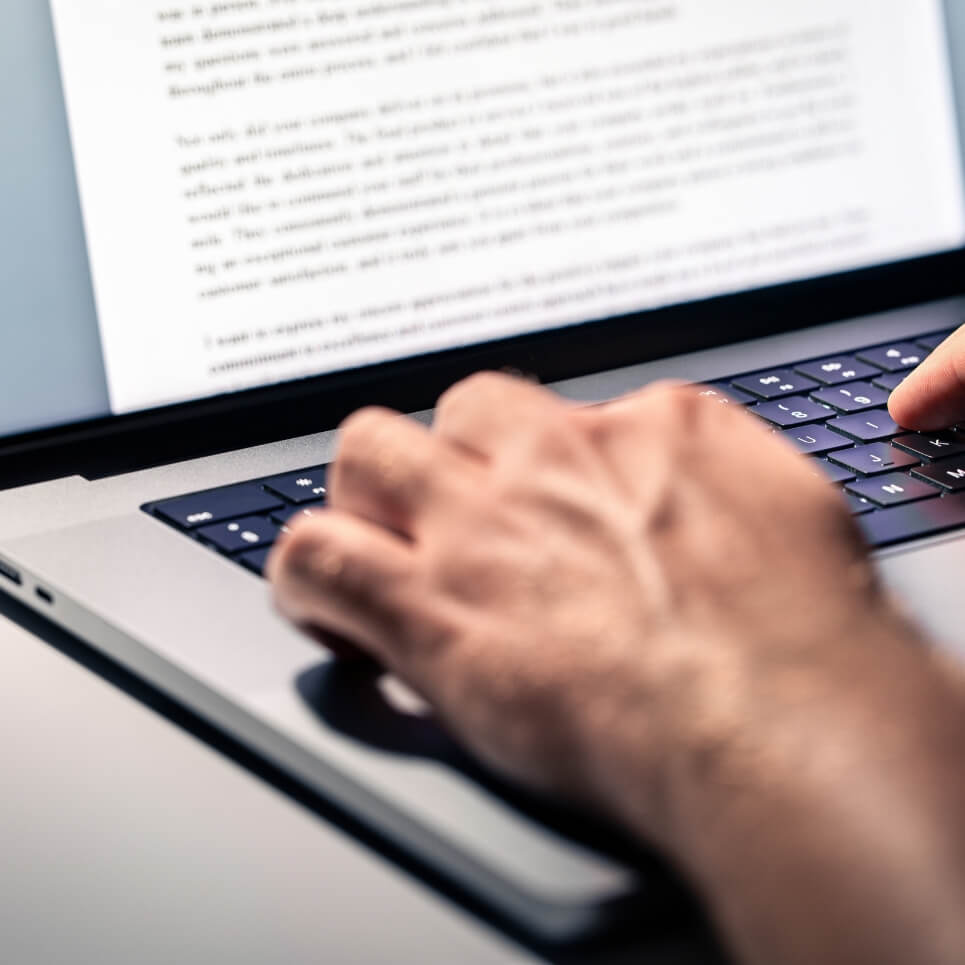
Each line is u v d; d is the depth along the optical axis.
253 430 0.61
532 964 0.32
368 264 0.63
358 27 0.63
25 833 0.38
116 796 0.40
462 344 0.65
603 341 0.67
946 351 0.58
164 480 0.57
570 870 0.31
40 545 0.51
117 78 0.59
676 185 0.69
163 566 0.49
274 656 0.42
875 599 0.35
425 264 0.64
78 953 0.34
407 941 0.33
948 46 0.75
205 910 0.35
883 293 0.74
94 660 0.47
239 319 0.61
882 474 0.55
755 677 0.31
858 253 0.73
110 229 0.59
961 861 0.28
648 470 0.37
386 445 0.39
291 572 0.38
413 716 0.38
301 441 0.61
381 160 0.63
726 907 0.30
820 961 0.28
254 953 0.33
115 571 0.48
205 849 0.37
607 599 0.34
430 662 0.35
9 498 0.55
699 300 0.69
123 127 0.59
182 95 0.60
